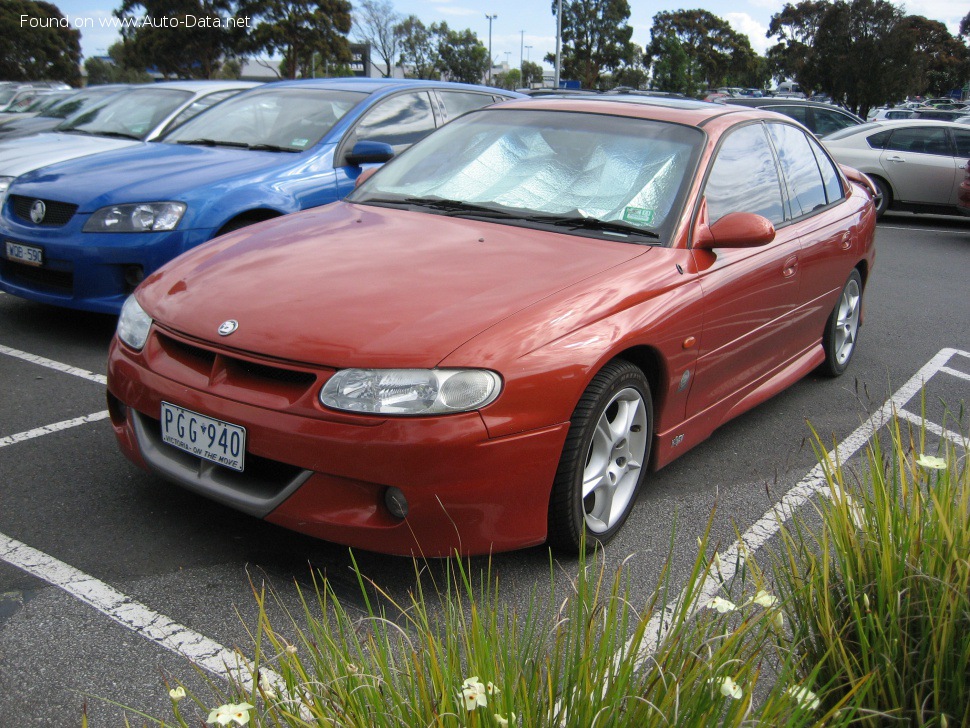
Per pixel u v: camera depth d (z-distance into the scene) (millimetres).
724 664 1546
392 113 6262
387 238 3309
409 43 65875
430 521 2506
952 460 2250
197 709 2150
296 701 1601
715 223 3385
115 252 4812
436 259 3074
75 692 2188
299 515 2572
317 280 2941
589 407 2742
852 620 1850
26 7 53656
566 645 1610
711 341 3414
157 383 2832
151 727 2070
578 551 2906
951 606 1715
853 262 4926
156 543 2908
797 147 4641
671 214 3377
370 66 58062
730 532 3227
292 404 2551
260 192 5215
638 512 3354
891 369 5551
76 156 6914
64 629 2436
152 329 2959
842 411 4668
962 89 72812
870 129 12633
